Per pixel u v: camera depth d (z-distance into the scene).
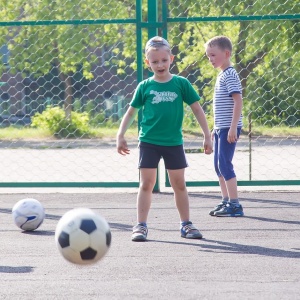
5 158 29.11
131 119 12.83
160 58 12.45
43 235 12.75
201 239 12.27
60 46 34.50
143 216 12.37
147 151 12.47
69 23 17.92
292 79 32.78
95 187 18.38
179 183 12.55
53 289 8.89
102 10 32.72
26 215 13.02
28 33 34.66
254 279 9.35
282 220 14.13
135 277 9.52
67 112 38.75
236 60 31.84
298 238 12.28
